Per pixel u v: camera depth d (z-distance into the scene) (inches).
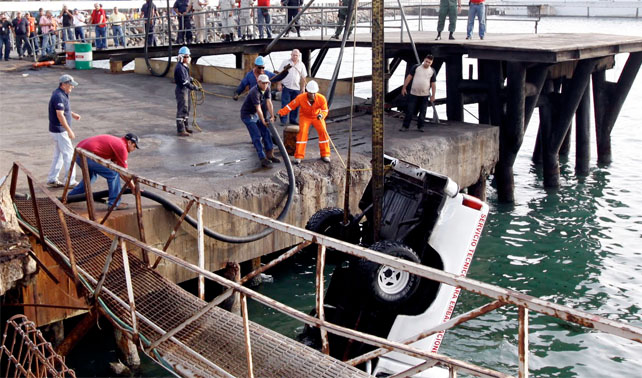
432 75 539.8
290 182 408.8
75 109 646.5
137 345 247.6
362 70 1444.4
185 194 277.4
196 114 625.9
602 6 3122.5
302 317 196.2
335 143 505.0
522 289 426.0
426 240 318.3
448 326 193.8
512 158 593.9
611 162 743.1
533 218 560.4
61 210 270.8
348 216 364.8
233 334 245.1
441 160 516.7
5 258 258.8
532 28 2330.2
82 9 1389.0
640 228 534.3
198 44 916.0
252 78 441.7
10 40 1149.7
